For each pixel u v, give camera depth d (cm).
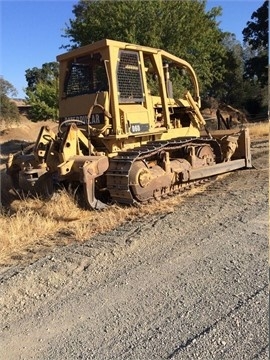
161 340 351
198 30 2333
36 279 475
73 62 805
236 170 1071
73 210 705
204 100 4194
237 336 346
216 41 2852
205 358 322
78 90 802
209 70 2777
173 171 806
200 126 1052
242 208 695
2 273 499
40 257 543
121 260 519
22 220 659
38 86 3181
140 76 802
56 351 351
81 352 346
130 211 714
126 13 2155
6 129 3641
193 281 448
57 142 738
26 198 786
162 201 775
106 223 653
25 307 429
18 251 571
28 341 369
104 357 336
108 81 746
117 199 739
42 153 764
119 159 727
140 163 746
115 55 750
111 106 748
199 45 2419
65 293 449
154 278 464
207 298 411
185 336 353
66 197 741
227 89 4350
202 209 705
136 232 605
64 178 736
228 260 493
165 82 912
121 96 762
